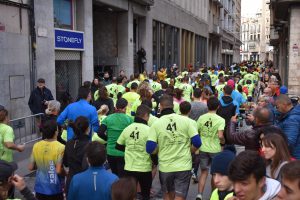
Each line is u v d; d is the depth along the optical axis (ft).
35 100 35.55
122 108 21.91
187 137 19.17
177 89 30.09
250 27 429.79
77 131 17.17
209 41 189.47
